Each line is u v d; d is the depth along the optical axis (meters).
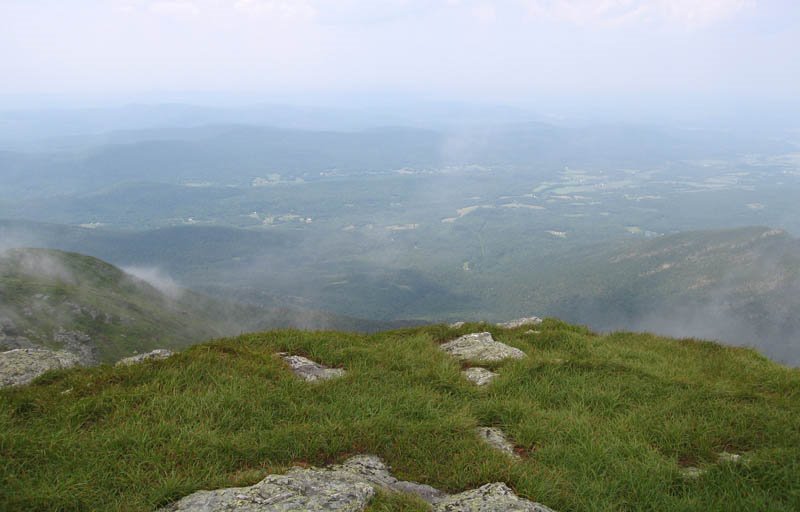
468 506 6.77
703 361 16.20
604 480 8.30
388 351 14.76
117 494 7.18
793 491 7.78
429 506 6.84
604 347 16.73
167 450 8.22
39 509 6.71
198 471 7.70
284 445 8.58
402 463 8.57
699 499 7.80
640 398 11.93
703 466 8.93
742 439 9.91
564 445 9.38
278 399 10.53
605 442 9.44
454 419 9.92
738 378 14.15
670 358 16.30
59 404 10.02
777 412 10.91
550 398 11.92
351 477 7.45
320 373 13.18
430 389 11.83
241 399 10.32
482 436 9.85
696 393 11.95
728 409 11.04
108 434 8.70
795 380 13.25
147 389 10.65
